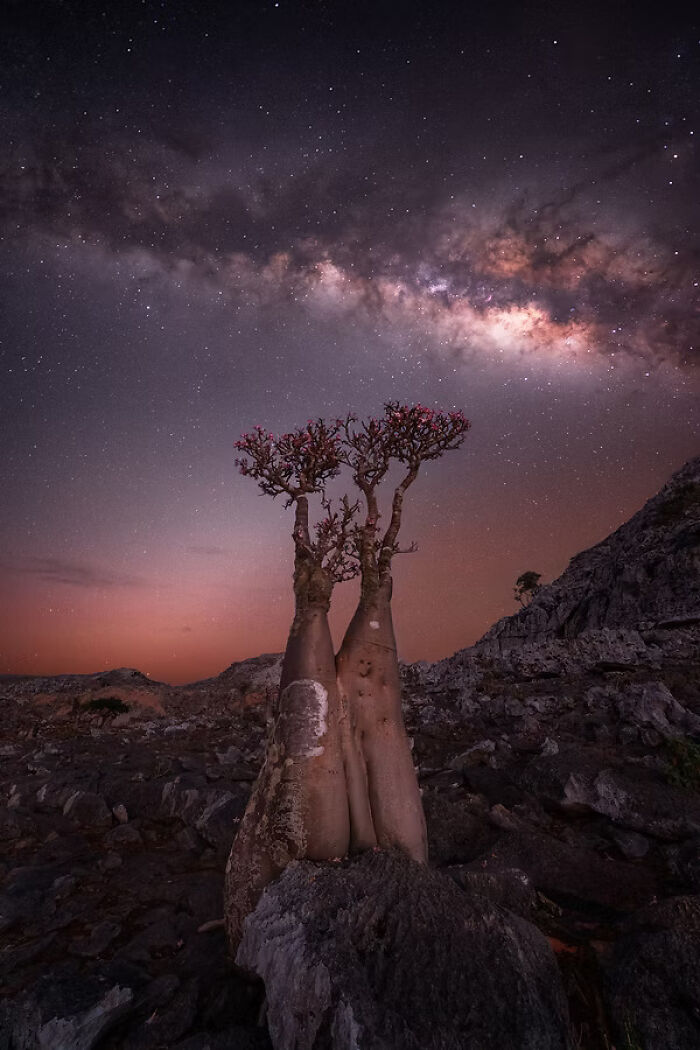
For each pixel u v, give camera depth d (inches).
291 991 116.5
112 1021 131.0
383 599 190.2
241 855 155.9
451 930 128.5
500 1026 112.3
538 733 411.2
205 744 522.6
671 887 193.0
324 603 181.8
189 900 199.5
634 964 136.9
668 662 642.2
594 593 1393.9
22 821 290.8
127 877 224.1
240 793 305.3
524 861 210.7
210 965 155.0
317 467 200.5
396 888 138.3
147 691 866.8
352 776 166.2
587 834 238.8
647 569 1261.1
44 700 882.8
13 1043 128.9
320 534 191.3
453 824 250.8
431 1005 113.3
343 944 121.8
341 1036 104.8
